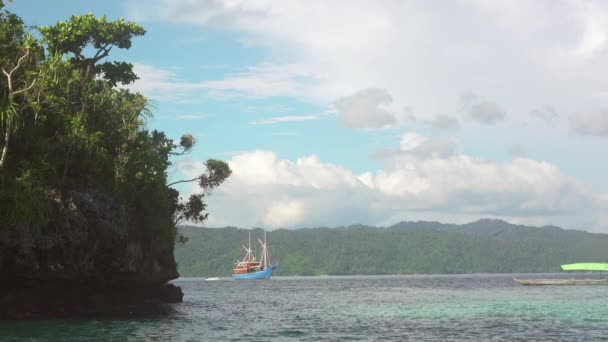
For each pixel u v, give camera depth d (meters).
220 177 63.97
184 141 62.62
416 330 37.66
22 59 36.53
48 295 40.47
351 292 103.19
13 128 36.03
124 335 32.62
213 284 178.38
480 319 44.91
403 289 114.38
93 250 41.34
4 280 37.31
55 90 41.03
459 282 160.62
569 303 61.62
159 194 49.34
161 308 52.47
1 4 40.00
